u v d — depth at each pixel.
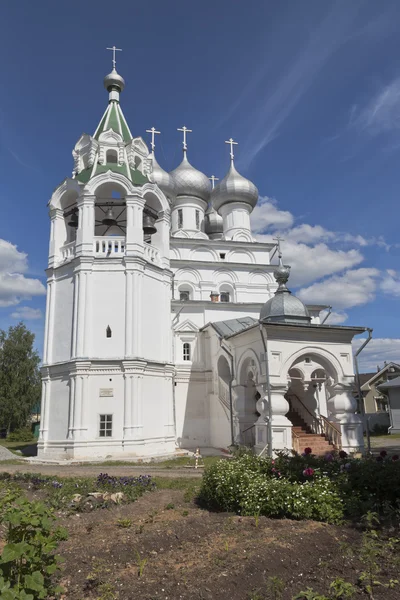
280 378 19.33
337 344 20.64
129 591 6.16
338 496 9.60
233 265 32.88
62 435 22.52
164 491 13.24
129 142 28.12
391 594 6.01
